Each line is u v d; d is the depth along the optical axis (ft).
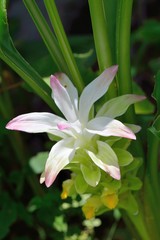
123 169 1.62
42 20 1.66
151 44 2.99
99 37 1.59
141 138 1.87
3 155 2.61
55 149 1.46
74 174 1.61
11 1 3.21
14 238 2.33
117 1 1.65
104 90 1.47
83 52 2.46
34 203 2.24
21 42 2.68
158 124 1.57
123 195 1.67
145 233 1.85
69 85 1.51
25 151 2.43
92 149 1.51
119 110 1.51
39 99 2.91
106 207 1.67
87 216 1.59
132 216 1.81
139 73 2.94
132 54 3.14
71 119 1.48
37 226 2.37
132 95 1.52
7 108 2.35
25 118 1.46
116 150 1.55
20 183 2.37
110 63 1.62
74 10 3.27
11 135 2.36
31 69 1.64
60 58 1.69
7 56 1.58
